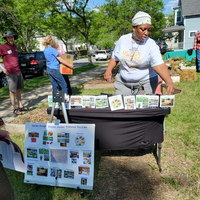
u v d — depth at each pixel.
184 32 25.75
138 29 2.38
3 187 1.56
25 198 2.28
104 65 18.28
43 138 2.34
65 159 2.30
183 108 4.66
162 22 18.89
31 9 20.11
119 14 17.31
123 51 2.64
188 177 2.48
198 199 2.15
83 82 9.33
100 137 2.55
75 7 16.98
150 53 2.53
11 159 1.74
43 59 12.97
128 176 2.58
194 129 3.64
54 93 2.31
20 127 3.89
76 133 2.25
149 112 2.36
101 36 19.42
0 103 6.45
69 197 2.26
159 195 2.23
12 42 4.79
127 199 2.20
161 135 2.60
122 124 2.47
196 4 25.30
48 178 2.37
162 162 2.81
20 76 5.09
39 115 4.66
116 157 3.04
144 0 17.16
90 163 2.25
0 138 1.69
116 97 2.36
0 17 23.45
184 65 7.62
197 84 6.84
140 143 2.56
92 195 2.28
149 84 2.84
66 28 21.44
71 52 31.73
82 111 2.45
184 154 2.96
